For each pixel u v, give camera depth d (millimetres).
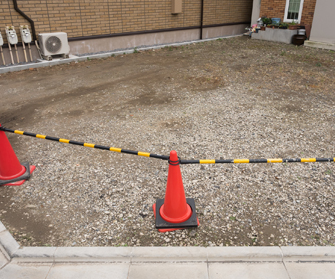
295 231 3021
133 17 10742
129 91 6945
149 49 11039
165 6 11484
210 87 7195
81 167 4141
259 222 3148
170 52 10766
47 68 8664
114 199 3512
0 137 3662
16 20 8438
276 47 11414
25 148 4625
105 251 2727
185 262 2688
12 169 3793
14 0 8133
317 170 4023
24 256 2711
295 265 2639
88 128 5227
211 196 3545
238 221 3166
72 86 7270
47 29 9039
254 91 6895
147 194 3594
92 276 2549
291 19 12234
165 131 5086
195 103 6258
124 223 3154
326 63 9055
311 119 5480
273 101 6316
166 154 4391
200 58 9859
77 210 3346
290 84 7305
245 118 5539
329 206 3365
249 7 14773
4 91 6934
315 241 2895
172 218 3051
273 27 12477
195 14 12641
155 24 11469
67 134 5027
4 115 5730
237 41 12852
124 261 2701
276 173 3967
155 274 2562
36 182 3838
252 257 2699
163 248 2756
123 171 4039
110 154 4449
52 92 6887
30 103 6277
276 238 2938
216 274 2557
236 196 3541
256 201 3457
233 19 14297
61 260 2707
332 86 7129
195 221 3066
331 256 2686
